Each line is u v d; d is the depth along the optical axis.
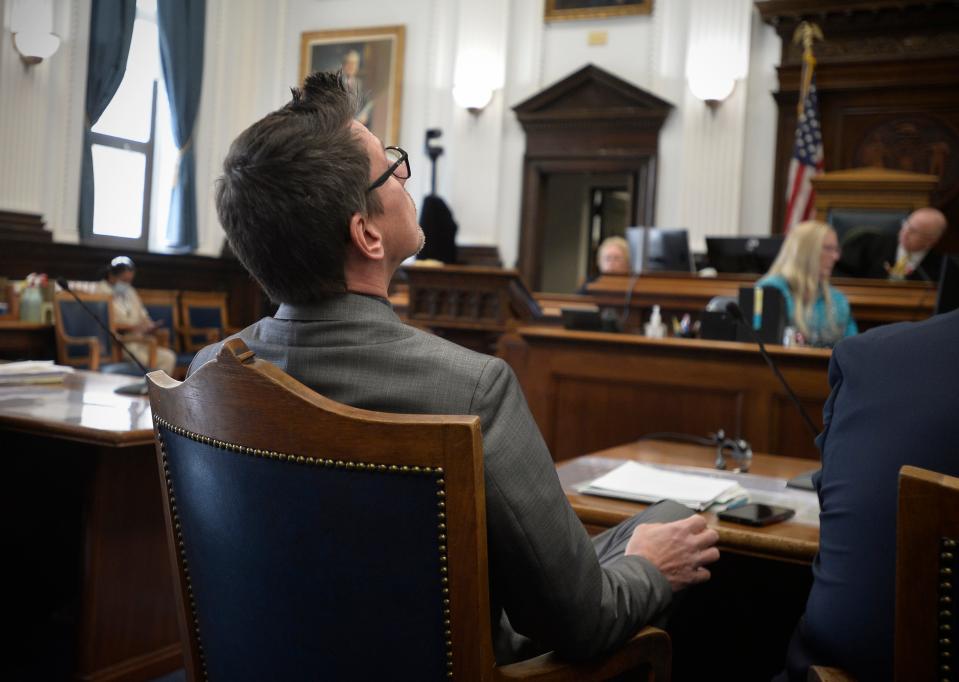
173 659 2.62
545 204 9.73
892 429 1.11
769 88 8.70
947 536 0.90
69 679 2.44
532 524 1.04
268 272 1.14
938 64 8.08
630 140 9.16
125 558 2.48
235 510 1.09
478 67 9.59
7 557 2.78
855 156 8.46
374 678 1.04
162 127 9.37
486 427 1.05
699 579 1.35
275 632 1.09
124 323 6.98
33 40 7.55
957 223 8.13
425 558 0.98
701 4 8.76
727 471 2.06
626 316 6.15
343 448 0.99
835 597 1.13
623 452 2.28
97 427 2.22
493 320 5.49
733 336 3.70
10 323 6.35
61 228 8.12
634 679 1.27
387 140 10.05
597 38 9.32
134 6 8.52
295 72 10.48
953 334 1.13
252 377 1.04
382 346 1.10
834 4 8.21
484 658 0.99
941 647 0.92
